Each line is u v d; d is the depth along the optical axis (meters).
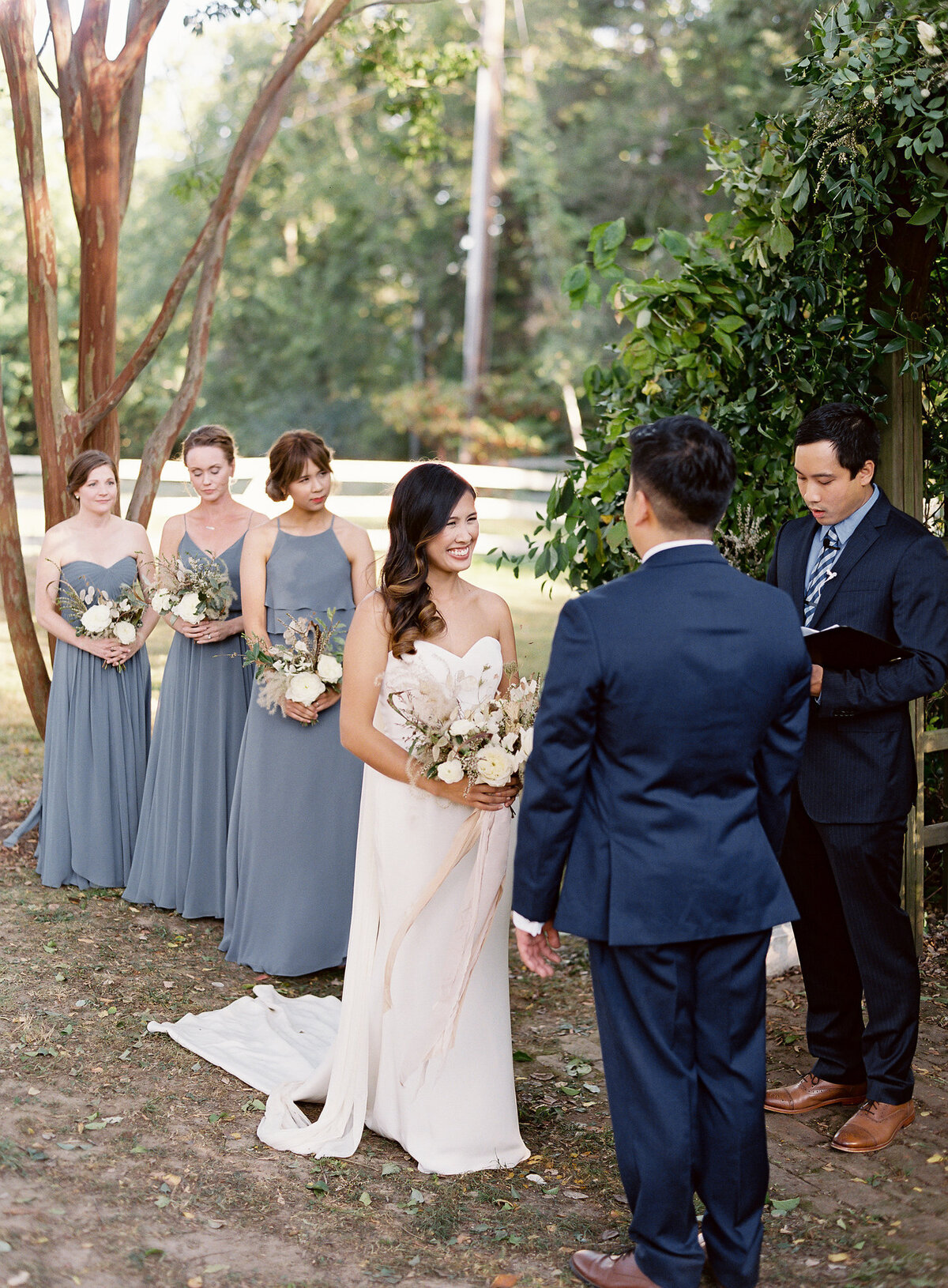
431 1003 3.05
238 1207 2.74
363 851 3.12
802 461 3.12
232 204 5.83
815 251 3.73
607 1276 2.46
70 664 4.96
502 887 3.04
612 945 2.32
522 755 2.85
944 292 4.20
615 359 4.71
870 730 3.10
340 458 22.81
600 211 20.89
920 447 4.14
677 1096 2.36
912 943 3.15
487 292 23.02
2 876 5.13
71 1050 3.53
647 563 2.41
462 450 22.31
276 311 23.41
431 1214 2.78
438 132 9.14
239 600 4.75
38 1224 2.58
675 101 19.89
